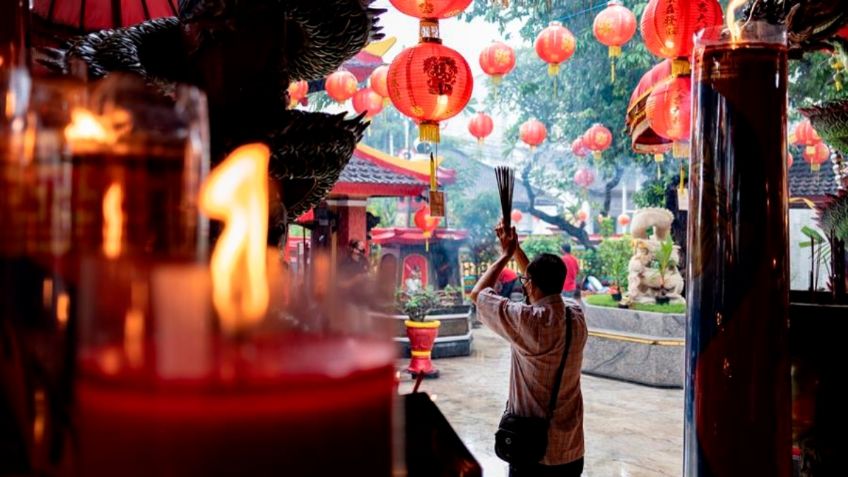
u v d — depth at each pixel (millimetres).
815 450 1383
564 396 3375
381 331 427
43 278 434
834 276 1697
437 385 9242
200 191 502
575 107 14602
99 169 474
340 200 10680
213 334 390
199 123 509
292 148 1141
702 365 1122
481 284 3607
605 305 10484
